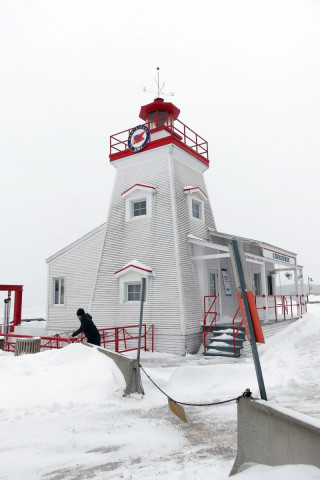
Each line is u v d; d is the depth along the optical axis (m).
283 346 14.62
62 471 4.27
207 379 8.62
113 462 4.50
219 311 17.25
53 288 19.73
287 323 18.66
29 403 6.70
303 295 24.02
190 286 15.26
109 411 6.48
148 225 16.22
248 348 13.73
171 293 14.73
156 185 16.58
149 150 16.91
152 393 7.54
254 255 15.45
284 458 3.34
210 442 5.14
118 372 7.87
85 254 18.72
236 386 8.27
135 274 15.62
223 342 13.62
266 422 3.65
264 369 9.66
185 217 16.39
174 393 7.81
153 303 15.07
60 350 8.86
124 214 17.20
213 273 17.55
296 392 7.68
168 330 14.37
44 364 8.35
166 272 15.10
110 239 17.34
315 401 6.93
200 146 19.38
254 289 19.78
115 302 16.16
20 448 4.91
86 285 18.28
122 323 15.68
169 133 17.69
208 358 12.86
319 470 2.91
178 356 13.45
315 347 14.52
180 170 17.14
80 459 4.59
